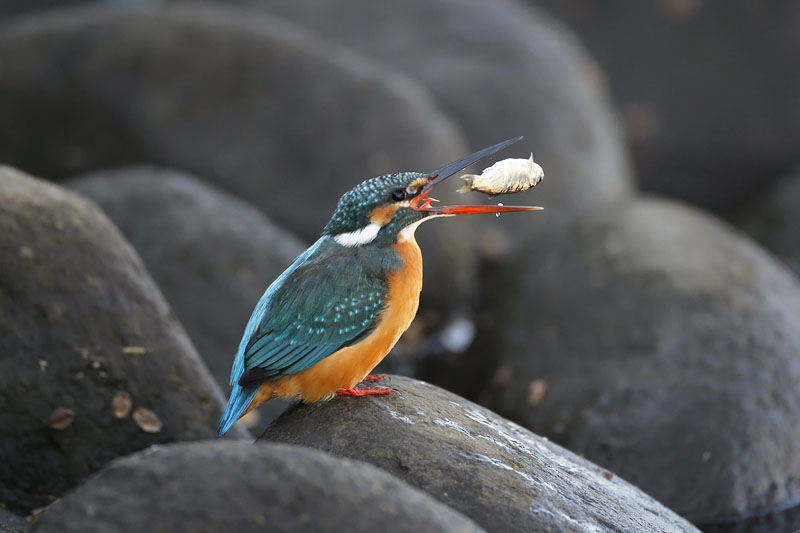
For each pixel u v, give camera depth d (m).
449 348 14.40
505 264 14.70
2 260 7.90
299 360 7.05
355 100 15.89
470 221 16.02
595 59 22.36
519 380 11.95
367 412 6.95
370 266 7.28
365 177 15.48
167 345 8.47
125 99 15.75
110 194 12.66
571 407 11.01
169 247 12.09
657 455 10.19
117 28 16.12
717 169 21.78
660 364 10.98
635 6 22.34
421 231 15.11
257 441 6.93
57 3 25.52
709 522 9.77
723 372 10.75
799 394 10.70
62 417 7.93
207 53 15.98
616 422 10.57
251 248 12.46
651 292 11.93
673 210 14.08
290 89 15.88
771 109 21.42
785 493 10.02
